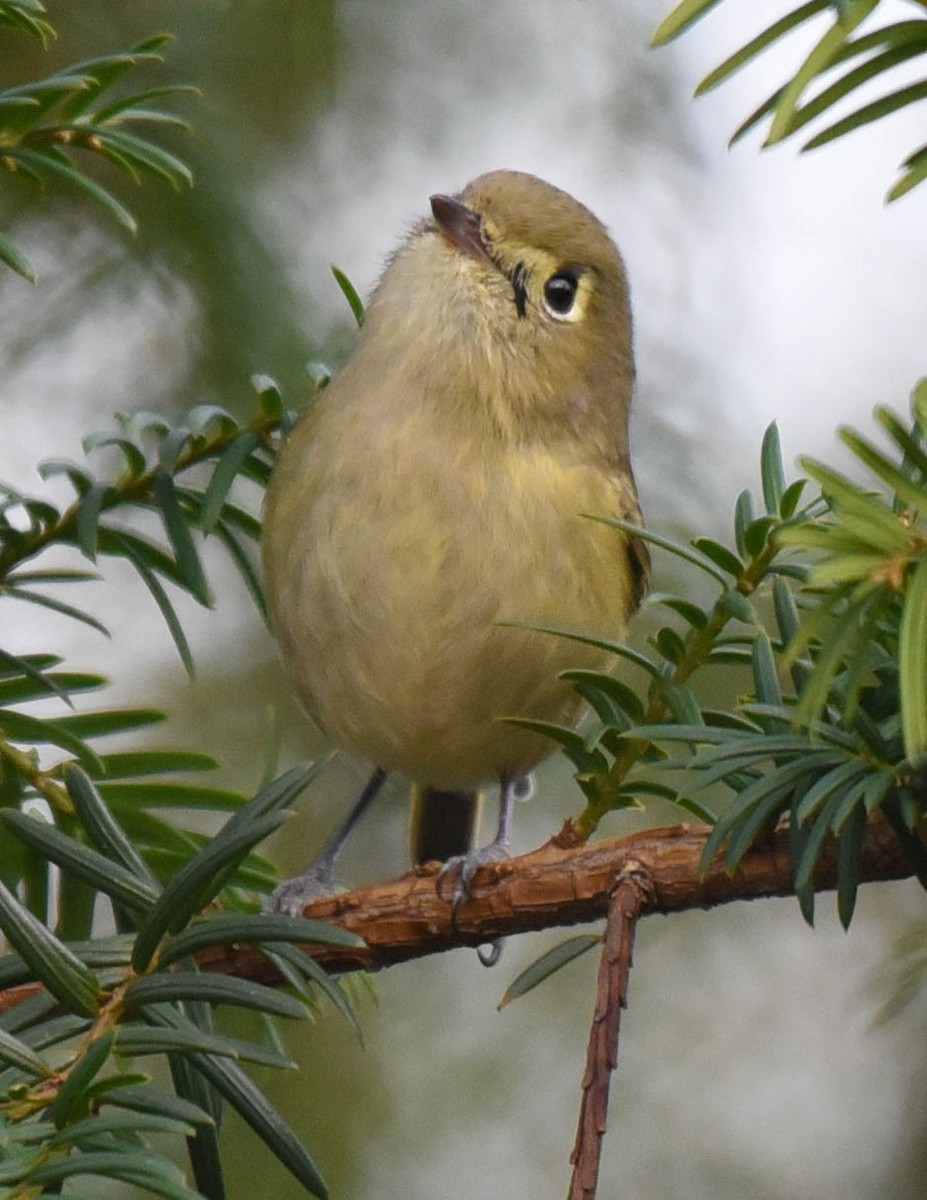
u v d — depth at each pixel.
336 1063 8.56
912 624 3.25
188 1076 4.46
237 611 9.21
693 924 9.41
